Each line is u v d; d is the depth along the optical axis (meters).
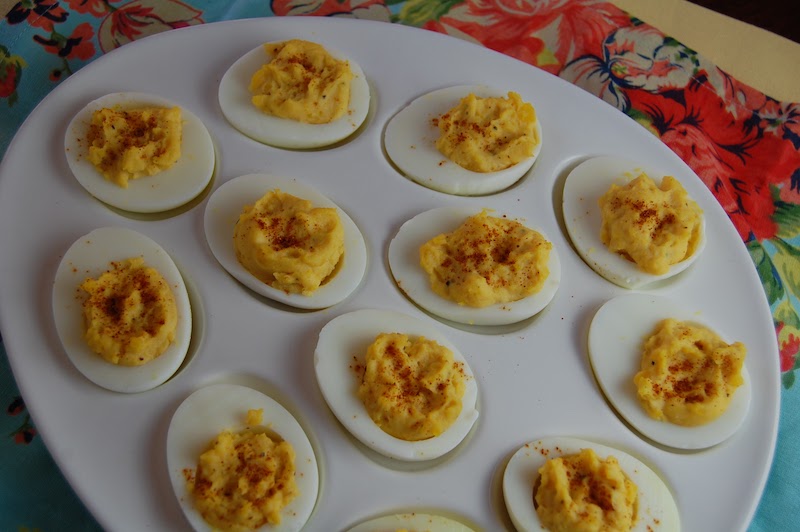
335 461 0.32
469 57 0.40
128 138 0.35
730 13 0.49
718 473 0.34
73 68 0.42
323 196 0.36
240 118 0.37
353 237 0.35
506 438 0.33
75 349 0.32
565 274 0.36
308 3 0.45
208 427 0.32
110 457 0.31
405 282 0.35
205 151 0.36
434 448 0.32
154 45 0.38
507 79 0.40
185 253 0.35
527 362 0.35
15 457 0.34
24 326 0.33
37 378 0.32
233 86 0.37
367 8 0.46
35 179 0.35
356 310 0.34
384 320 0.34
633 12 0.47
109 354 0.32
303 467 0.31
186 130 0.36
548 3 0.47
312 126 0.37
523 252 0.35
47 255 0.34
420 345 0.33
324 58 0.38
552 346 0.35
